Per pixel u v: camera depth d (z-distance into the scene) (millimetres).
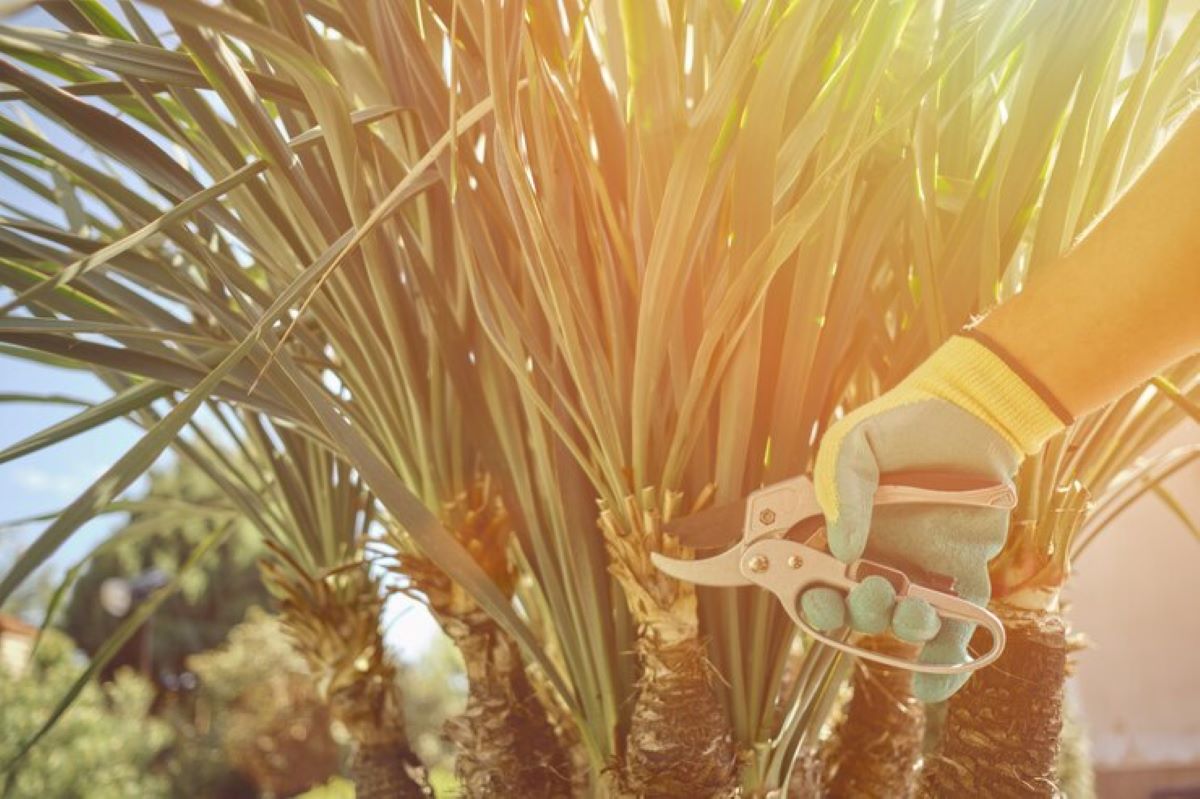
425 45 754
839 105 638
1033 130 656
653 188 650
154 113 750
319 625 938
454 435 818
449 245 810
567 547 755
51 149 725
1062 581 690
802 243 666
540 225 628
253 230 804
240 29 558
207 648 12188
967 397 604
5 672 4980
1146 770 3510
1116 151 661
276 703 8000
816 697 782
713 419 717
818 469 622
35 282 768
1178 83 681
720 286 673
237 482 1115
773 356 711
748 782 729
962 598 610
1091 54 641
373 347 802
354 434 665
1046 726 682
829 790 852
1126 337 581
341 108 637
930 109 679
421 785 946
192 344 811
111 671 8336
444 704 8047
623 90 741
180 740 7793
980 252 693
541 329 754
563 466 745
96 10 756
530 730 823
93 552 1005
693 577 656
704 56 741
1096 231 588
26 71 658
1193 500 3494
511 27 614
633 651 727
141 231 607
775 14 635
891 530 620
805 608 625
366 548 851
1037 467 681
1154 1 632
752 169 630
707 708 696
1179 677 3514
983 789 678
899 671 831
